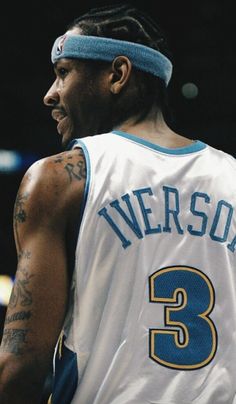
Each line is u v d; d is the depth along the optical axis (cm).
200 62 1293
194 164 277
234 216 275
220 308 264
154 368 254
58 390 257
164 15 1257
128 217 262
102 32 286
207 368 258
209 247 268
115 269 259
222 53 1286
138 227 262
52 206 258
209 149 286
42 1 1248
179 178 272
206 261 266
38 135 1345
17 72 1322
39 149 1343
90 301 256
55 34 1284
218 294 265
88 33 287
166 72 293
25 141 1341
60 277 255
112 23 287
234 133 1319
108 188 262
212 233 269
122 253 260
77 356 254
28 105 1338
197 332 259
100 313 257
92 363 254
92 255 258
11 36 1287
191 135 1327
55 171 262
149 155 274
